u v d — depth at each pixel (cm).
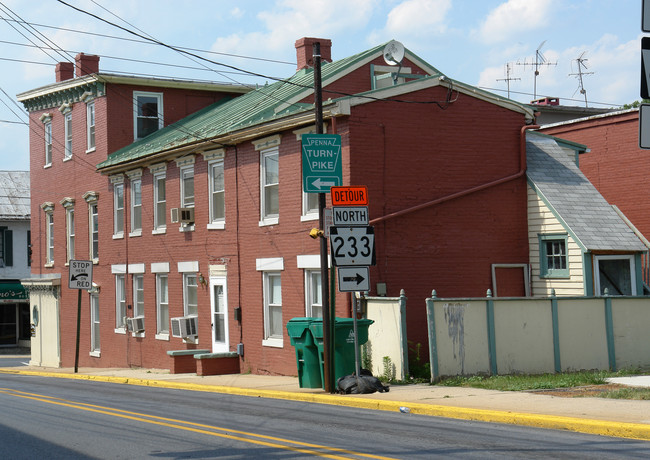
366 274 1539
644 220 2570
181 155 2602
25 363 3991
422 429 1154
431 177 2039
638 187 2592
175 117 3306
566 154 2316
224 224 2412
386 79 2481
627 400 1312
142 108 3247
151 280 2838
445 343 1681
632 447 974
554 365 1780
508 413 1210
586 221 2064
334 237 1515
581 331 1822
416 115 2031
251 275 2292
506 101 2147
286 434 1132
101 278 3183
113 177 3077
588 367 1819
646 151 2572
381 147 1978
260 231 2248
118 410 1452
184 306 2634
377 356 1816
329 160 1619
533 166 2197
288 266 2134
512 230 2134
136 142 3167
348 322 1662
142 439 1112
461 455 941
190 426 1227
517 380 1619
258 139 2241
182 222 2586
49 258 3681
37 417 1375
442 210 2047
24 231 4919
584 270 1988
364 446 1018
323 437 1098
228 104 3053
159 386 2100
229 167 2392
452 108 2086
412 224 2005
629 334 1872
